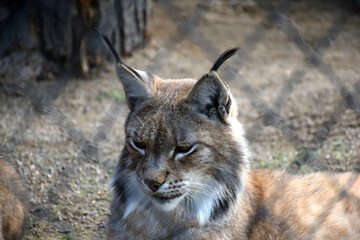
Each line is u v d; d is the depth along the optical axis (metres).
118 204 7.33
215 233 7.05
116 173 7.29
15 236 8.01
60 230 8.48
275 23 16.58
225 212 7.01
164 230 7.21
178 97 6.83
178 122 6.59
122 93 13.02
